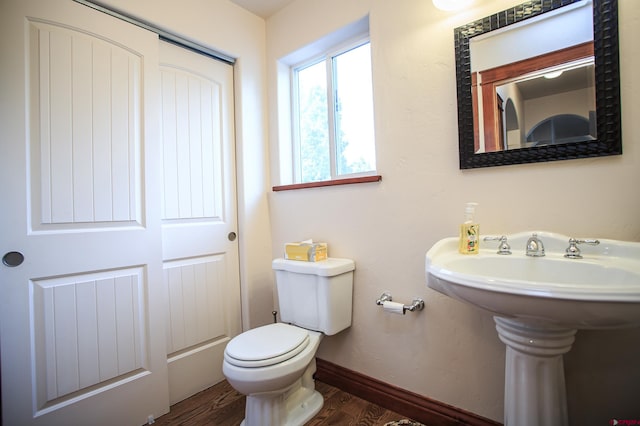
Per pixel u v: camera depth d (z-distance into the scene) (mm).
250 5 1917
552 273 989
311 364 1590
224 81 1899
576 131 1030
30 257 1192
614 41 964
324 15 1748
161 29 1578
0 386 1046
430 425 1371
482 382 1252
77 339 1294
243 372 1188
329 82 1881
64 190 1281
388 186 1492
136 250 1468
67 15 1290
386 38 1483
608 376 1021
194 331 1713
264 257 2020
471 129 1237
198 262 1749
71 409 1262
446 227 1327
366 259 1582
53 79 1259
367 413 1477
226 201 1889
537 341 905
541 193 1110
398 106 1450
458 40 1262
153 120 1539
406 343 1455
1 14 1149
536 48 1102
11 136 1164
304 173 2082
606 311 655
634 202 958
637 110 949
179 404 1603
